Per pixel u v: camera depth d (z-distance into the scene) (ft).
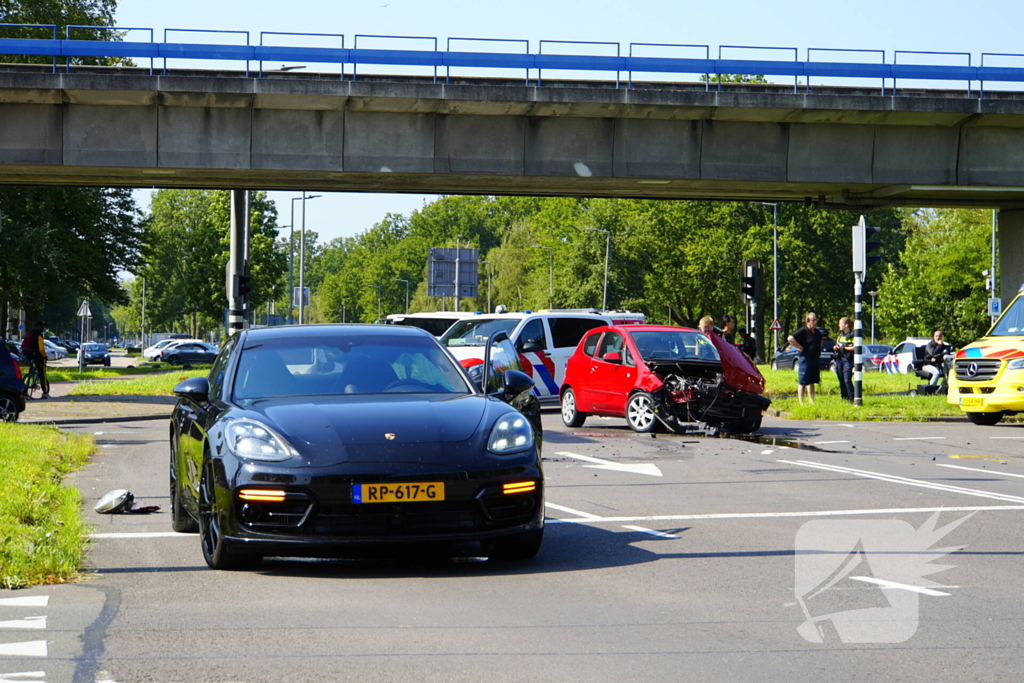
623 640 27.30
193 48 131.34
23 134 131.44
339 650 26.43
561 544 41.06
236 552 35.29
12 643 27.07
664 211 364.99
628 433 93.76
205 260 414.62
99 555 39.29
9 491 49.44
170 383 190.39
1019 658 25.66
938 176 143.33
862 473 64.28
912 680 23.84
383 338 42.80
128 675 24.34
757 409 92.53
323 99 132.77
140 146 132.77
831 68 138.41
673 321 395.34
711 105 136.46
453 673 24.45
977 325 319.88
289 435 35.17
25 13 258.78
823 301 355.97
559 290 396.16
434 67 134.31
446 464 34.76
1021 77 139.23
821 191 153.48
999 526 45.03
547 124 137.80
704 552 39.29
